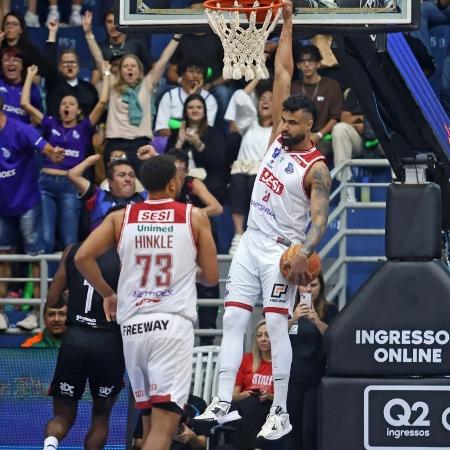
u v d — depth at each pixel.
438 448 12.96
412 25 13.41
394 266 13.14
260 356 16.61
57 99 21.97
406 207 13.23
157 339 12.91
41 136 21.00
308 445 15.79
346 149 21.92
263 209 13.07
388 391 13.00
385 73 13.85
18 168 20.80
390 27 13.44
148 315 12.98
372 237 22.02
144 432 13.54
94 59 23.03
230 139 21.86
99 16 25.64
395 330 13.06
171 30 14.00
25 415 18.78
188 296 13.06
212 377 18.19
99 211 18.61
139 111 21.86
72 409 15.11
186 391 13.05
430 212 13.18
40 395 18.78
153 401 12.95
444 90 22.94
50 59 22.70
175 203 13.16
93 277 13.34
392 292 13.10
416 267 13.12
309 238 12.63
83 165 18.83
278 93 13.47
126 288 13.09
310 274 12.66
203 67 22.38
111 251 14.84
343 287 21.08
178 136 21.52
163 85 23.78
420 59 17.86
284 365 12.90
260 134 21.62
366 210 22.08
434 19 24.69
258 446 15.70
